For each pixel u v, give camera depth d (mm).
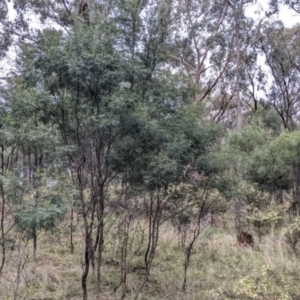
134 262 5715
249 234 7355
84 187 4508
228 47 15961
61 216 3814
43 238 6434
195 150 4379
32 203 3277
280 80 17672
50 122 4102
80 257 5816
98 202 4621
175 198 4855
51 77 3871
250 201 8258
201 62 15062
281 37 16625
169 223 7016
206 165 4695
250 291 3479
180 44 12344
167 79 4488
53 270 5289
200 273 5609
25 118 3670
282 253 6254
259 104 18266
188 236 7121
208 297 4527
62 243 6516
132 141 4160
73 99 4047
